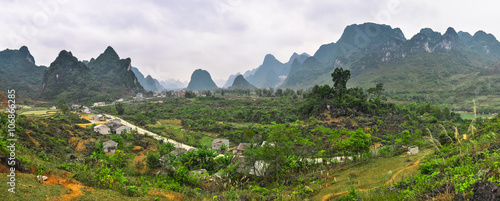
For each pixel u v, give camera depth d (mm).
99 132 71312
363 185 20562
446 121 87562
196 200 18172
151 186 21188
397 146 47219
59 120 71062
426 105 107438
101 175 16547
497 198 5492
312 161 40531
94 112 132375
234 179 37531
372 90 115938
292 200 18578
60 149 45438
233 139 79562
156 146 60625
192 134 86000
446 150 21891
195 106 137625
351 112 84062
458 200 6605
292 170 37531
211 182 36125
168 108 136250
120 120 98875
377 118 79250
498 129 23781
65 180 14195
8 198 10062
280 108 119250
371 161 36844
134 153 53688
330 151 48406
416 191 9305
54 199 11188
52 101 191750
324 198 18188
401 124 74750
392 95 198250
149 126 95688
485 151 11297
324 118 84750
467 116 123875
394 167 27672
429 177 11781
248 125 95625
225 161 45969
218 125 96062
